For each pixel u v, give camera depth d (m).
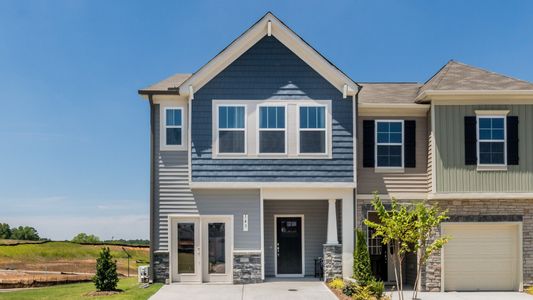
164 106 17.83
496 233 17.84
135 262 33.56
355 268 16.70
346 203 17.66
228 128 17.53
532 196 17.39
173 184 17.62
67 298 15.10
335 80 17.69
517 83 17.84
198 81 17.53
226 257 17.53
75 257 33.97
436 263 17.62
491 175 17.52
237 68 17.69
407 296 16.53
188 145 17.61
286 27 17.45
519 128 17.62
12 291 17.47
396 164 18.33
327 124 17.59
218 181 17.36
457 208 17.64
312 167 17.48
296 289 16.30
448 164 17.53
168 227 17.52
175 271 17.53
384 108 18.27
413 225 14.32
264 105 17.62
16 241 43.53
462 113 17.67
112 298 14.95
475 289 17.69
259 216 17.50
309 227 19.56
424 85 20.09
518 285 17.61
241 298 14.89
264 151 17.50
